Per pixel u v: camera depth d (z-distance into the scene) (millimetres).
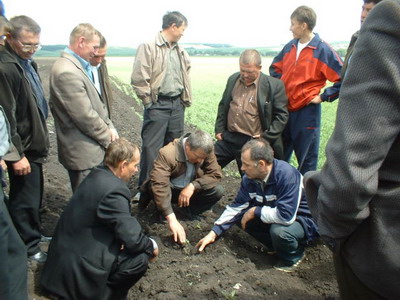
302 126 5348
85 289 2945
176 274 3648
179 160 4352
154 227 4645
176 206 5098
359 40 1508
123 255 3088
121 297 3244
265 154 3705
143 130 5891
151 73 5582
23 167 3354
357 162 1408
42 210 5051
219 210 5434
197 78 24344
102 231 3051
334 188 1462
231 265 3896
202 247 4102
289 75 5316
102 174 3121
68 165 3971
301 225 3928
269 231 4230
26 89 3359
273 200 3988
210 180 4684
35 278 3439
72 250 2996
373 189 1430
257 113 4961
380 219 1541
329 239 1699
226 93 5195
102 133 3922
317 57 5094
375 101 1397
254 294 3461
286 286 3691
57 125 3924
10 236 2789
